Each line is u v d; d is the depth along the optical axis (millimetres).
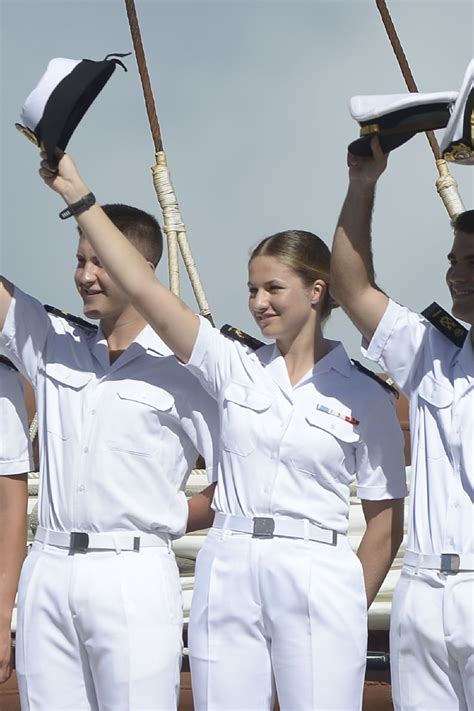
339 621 9234
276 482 9383
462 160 8750
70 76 9305
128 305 9992
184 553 12078
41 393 10016
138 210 10320
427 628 8875
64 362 9992
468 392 9117
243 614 9289
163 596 9523
